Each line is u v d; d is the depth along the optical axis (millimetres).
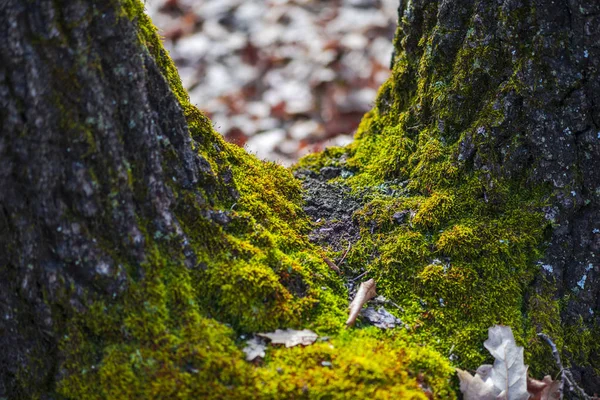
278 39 3270
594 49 1349
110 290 1290
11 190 1269
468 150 1409
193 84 3031
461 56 1411
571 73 1360
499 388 1311
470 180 1409
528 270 1374
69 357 1287
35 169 1265
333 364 1294
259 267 1330
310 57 3141
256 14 3482
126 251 1296
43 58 1250
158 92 1312
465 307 1357
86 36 1261
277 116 2814
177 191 1326
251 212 1377
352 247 1402
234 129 2738
